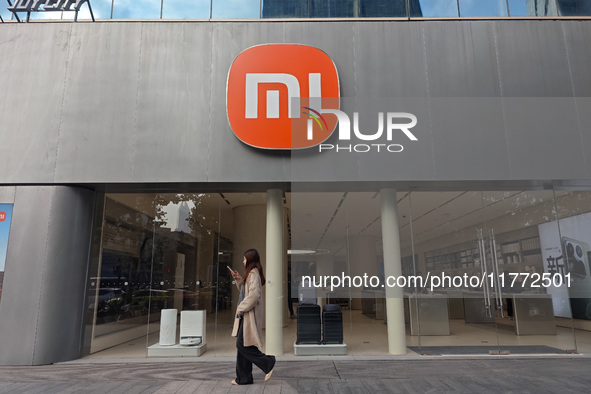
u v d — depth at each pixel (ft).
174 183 25.34
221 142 25.31
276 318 25.43
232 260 27.30
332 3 27.30
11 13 26.86
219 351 26.17
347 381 18.34
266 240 26.40
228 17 26.99
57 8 26.66
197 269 27.20
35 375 20.27
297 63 26.11
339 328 25.35
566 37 27.02
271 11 27.12
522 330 25.44
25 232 24.16
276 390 16.84
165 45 26.43
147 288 26.84
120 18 26.86
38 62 26.04
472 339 25.43
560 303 25.75
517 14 27.25
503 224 26.37
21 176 24.68
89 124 25.34
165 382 18.48
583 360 22.71
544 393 16.02
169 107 25.64
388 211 26.40
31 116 25.36
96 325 25.95
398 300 25.61
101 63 26.09
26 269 23.75
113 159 25.02
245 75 25.86
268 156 25.26
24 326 23.18
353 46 26.63
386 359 23.44
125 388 17.44
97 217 27.07
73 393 16.69
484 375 19.34
